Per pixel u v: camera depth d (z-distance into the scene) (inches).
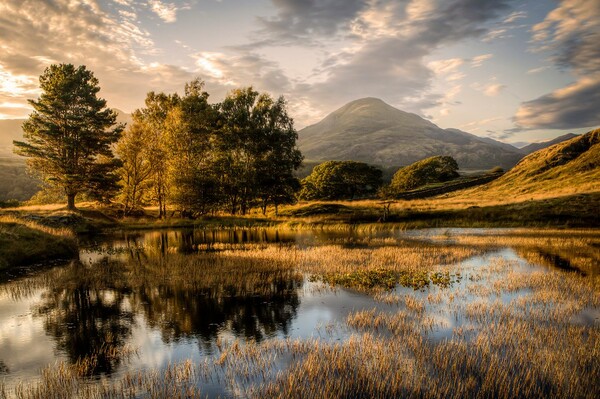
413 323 475.8
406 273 762.2
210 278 719.1
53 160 1991.9
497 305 544.1
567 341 409.4
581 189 2177.7
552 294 588.1
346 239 1355.8
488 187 3690.9
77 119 2047.2
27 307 569.9
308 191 4569.4
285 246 1181.1
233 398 310.8
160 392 321.7
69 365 381.4
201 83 2568.9
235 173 2490.2
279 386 326.0
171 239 1433.3
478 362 364.5
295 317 517.7
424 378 335.9
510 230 1552.7
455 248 1090.7
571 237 1280.8
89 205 2372.0
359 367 355.6
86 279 723.4
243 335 456.4
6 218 1149.7
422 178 5447.8
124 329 480.4
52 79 2066.9
